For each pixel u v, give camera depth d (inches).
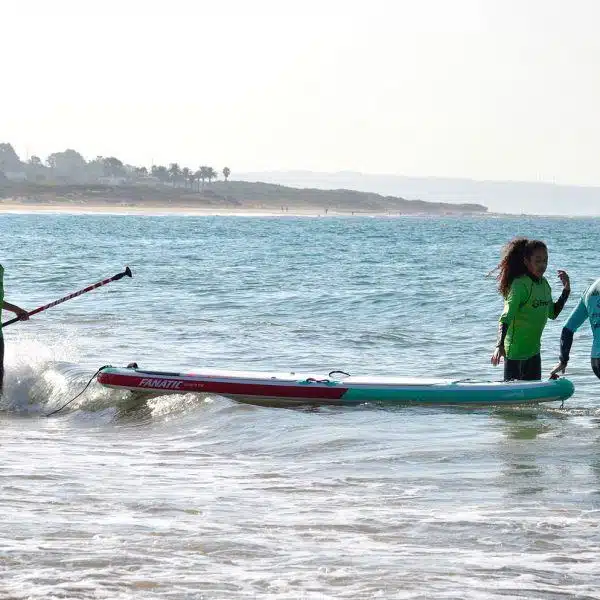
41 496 723.4
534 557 565.3
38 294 2997.0
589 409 1135.0
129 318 2340.1
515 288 1084.5
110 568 544.1
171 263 4840.1
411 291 3085.6
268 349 1804.9
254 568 546.6
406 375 1501.0
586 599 495.2
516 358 1115.9
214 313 2485.2
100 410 1216.2
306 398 1184.2
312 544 594.6
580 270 4539.9
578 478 762.8
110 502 703.1
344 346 1856.5
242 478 790.5
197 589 509.0
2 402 1289.4
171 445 966.4
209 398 1171.9
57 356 1582.2
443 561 557.9
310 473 805.9
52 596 496.4
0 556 564.4
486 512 666.8
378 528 629.9
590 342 1815.9
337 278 3821.4
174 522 645.9
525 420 1057.5
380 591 505.7
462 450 883.4
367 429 1001.5
